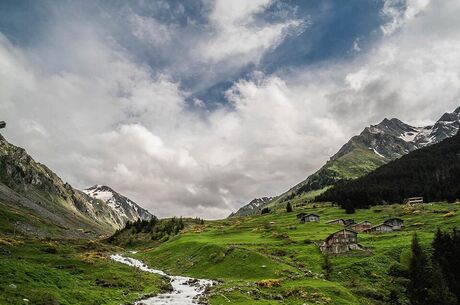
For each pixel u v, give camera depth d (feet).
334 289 234.17
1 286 151.94
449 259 264.52
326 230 508.12
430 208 616.39
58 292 172.04
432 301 222.69
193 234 561.43
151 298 218.79
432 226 440.04
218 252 368.27
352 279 274.16
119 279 249.75
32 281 174.81
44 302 151.23
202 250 397.60
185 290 256.73
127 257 480.23
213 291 237.04
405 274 275.80
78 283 205.26
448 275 248.93
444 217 490.90
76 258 305.12
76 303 167.73
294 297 219.61
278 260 323.57
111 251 533.14
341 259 317.42
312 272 291.79
